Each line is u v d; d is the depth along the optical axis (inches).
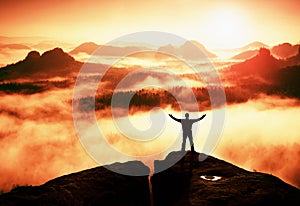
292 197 310.3
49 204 291.1
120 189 334.0
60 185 327.3
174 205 311.3
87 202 306.3
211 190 324.8
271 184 335.3
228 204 297.4
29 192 307.3
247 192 318.3
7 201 286.2
